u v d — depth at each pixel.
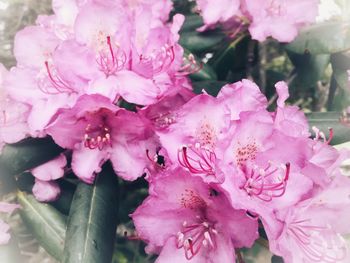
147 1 0.21
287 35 0.23
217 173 0.15
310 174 0.16
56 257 0.20
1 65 0.21
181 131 0.16
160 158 0.19
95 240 0.18
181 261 0.16
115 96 0.17
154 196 0.16
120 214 0.24
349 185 0.17
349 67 0.24
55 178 0.20
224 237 0.16
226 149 0.15
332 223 0.17
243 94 0.16
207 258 0.16
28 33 0.20
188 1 0.27
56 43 0.20
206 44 0.24
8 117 0.19
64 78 0.18
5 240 0.20
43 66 0.20
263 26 0.23
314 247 0.17
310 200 0.16
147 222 0.16
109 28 0.18
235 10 0.23
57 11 0.20
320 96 0.29
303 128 0.17
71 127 0.18
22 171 0.19
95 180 0.19
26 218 0.21
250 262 0.22
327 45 0.23
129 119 0.18
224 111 0.16
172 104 0.18
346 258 0.17
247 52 0.25
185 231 0.16
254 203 0.15
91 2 0.18
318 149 0.17
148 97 0.17
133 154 0.18
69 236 0.18
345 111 0.21
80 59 0.18
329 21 0.24
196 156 0.16
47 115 0.18
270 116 0.16
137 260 0.26
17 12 0.28
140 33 0.19
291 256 0.15
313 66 0.25
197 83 0.22
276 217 0.15
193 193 0.16
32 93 0.19
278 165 0.16
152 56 0.18
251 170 0.16
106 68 0.18
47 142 0.20
